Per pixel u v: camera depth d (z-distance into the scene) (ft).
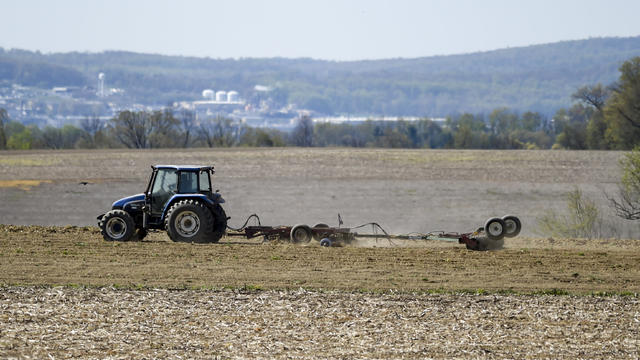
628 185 326.03
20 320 125.29
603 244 235.81
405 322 128.16
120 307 135.13
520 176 572.92
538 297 148.15
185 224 207.62
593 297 148.56
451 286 157.69
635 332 123.34
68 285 152.76
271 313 132.87
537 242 240.73
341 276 166.09
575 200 319.88
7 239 211.20
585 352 111.86
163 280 159.33
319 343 115.03
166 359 106.32
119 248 197.06
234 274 166.61
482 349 112.68
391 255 193.47
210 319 128.36
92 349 110.42
